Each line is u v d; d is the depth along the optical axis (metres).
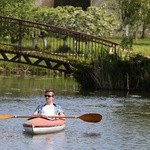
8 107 30.86
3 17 39.09
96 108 31.05
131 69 38.50
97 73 38.88
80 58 39.72
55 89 39.03
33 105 31.72
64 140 23.56
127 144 23.16
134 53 40.41
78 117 25.50
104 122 27.23
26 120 26.77
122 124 26.77
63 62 39.41
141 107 31.59
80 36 40.00
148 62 38.88
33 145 22.67
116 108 31.17
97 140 23.69
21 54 39.03
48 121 24.72
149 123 27.11
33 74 48.66
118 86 38.59
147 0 39.19
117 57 39.00
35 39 43.81
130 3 39.47
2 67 48.59
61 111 25.36
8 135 24.19
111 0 62.50
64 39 43.22
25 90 38.03
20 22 39.06
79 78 39.44
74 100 33.91
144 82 38.38
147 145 23.06
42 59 39.47
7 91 37.28
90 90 38.78
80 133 24.84
